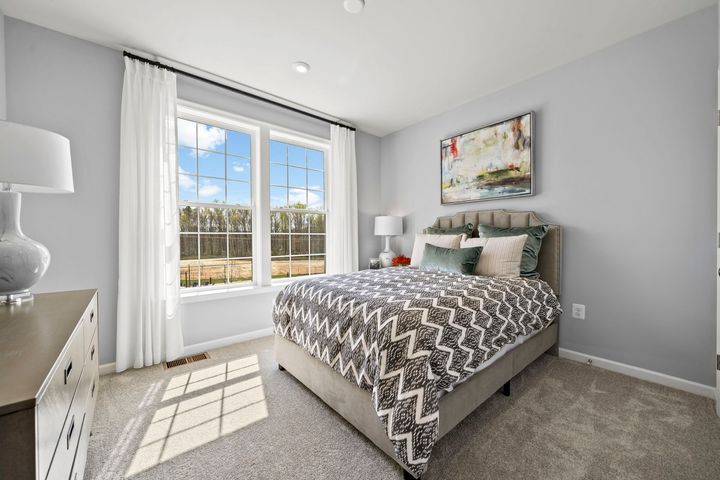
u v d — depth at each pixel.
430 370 1.19
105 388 1.96
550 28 2.03
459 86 2.82
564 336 2.46
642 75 2.08
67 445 0.85
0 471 0.55
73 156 2.09
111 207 2.23
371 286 1.89
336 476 1.24
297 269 3.50
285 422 1.61
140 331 2.26
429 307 1.41
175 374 2.18
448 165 3.31
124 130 2.22
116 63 2.26
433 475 1.23
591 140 2.31
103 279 2.20
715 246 1.83
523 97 2.72
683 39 1.92
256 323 3.01
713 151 1.83
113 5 1.81
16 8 1.83
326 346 1.62
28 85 1.95
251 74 2.61
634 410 1.69
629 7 1.84
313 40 2.16
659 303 2.03
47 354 0.76
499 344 1.59
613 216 2.21
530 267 2.39
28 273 1.22
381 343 1.28
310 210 3.59
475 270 2.48
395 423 1.13
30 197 1.96
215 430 1.54
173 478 1.24
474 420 1.60
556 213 2.51
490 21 1.97
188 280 2.72
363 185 4.07
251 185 3.13
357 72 2.58
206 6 1.83
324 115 3.49
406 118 3.61
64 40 2.07
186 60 2.40
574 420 1.60
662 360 2.02
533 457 1.33
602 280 2.27
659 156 2.02
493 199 2.92
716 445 1.40
